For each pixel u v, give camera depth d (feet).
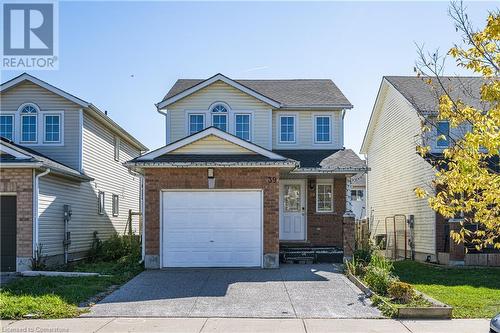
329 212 66.69
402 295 37.04
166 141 66.80
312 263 58.85
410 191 73.92
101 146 77.05
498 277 51.29
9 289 41.42
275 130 69.26
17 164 53.21
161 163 53.11
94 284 44.16
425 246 68.69
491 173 30.12
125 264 56.70
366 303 37.70
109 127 80.33
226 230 54.24
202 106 67.26
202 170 54.19
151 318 33.35
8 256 54.03
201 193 54.44
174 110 67.21
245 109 67.31
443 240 64.95
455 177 27.32
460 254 60.03
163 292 41.52
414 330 30.53
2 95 67.82
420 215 70.44
